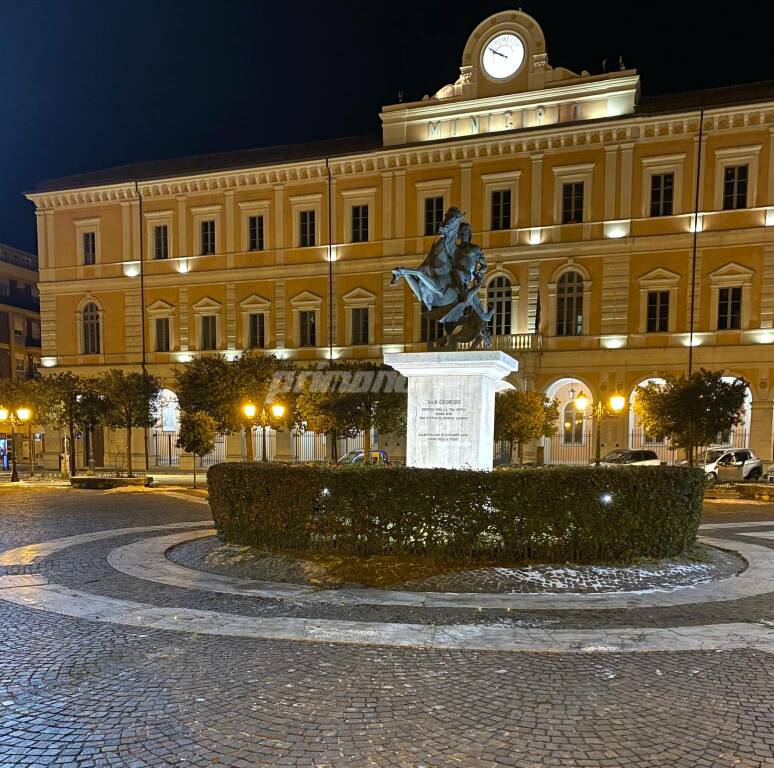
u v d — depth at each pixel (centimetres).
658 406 2559
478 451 938
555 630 613
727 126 2992
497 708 444
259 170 3753
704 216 3048
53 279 4244
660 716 432
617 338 3183
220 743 396
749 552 1016
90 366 4138
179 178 3897
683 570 835
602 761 374
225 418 2838
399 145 3491
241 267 3841
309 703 452
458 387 952
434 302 1014
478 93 3419
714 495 2205
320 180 3712
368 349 3597
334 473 893
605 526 834
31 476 3300
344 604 702
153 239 4053
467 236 1039
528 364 3206
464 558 838
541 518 831
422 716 432
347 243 3662
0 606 713
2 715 439
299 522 907
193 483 2733
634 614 670
